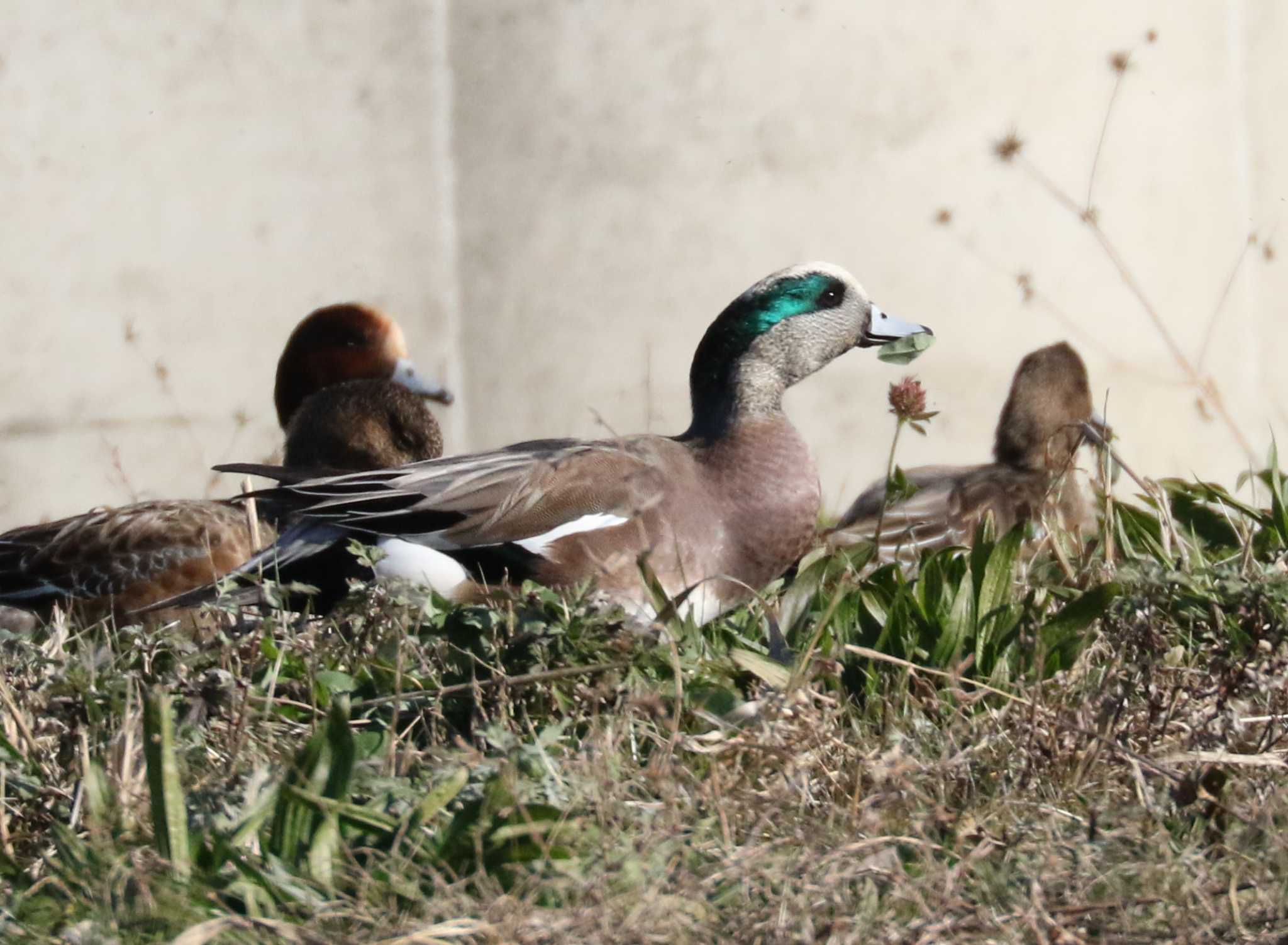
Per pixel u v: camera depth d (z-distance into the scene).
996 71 19.23
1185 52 19.58
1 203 20.19
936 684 7.58
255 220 20.20
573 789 5.84
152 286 20.27
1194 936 5.16
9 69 20.06
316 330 15.95
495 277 19.80
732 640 8.51
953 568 8.88
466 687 6.98
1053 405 11.74
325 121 20.06
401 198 19.94
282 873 5.45
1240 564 8.78
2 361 20.09
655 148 19.39
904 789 5.98
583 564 8.48
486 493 8.55
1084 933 5.20
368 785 6.03
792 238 19.30
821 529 10.98
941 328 19.30
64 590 10.42
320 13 19.95
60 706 6.57
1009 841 5.86
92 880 5.50
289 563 8.72
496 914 5.12
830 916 5.21
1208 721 6.71
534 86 19.59
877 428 19.19
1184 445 19.69
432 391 15.89
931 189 19.27
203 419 20.27
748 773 6.28
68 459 20.11
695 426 9.26
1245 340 19.97
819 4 19.14
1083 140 19.39
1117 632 7.51
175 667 7.04
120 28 20.12
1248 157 19.94
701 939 5.12
